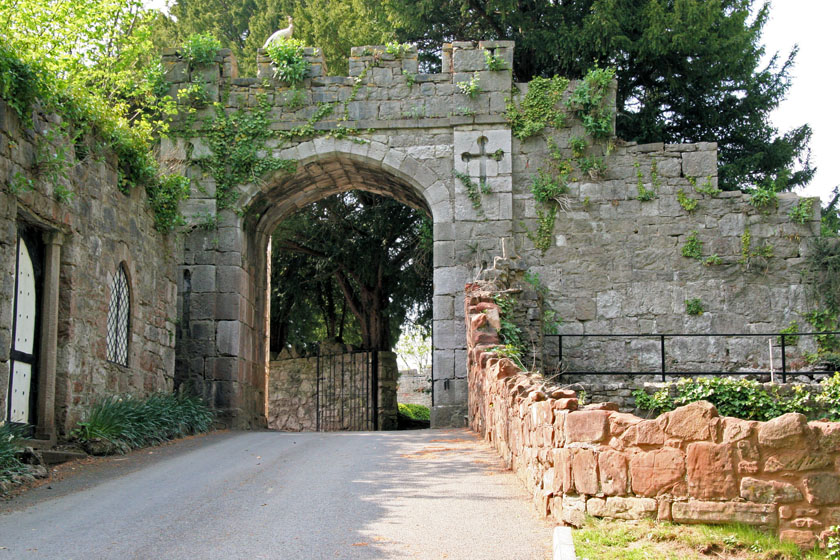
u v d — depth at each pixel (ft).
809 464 19.70
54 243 36.60
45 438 35.99
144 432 42.50
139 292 46.09
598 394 44.06
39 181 34.63
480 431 45.44
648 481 20.97
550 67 79.56
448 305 57.57
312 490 29.07
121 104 50.60
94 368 39.96
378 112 59.77
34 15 47.11
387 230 87.61
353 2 86.79
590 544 19.95
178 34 104.73
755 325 56.80
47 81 34.22
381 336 92.94
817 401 41.55
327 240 89.56
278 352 98.84
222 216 59.41
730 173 78.28
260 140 59.82
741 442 20.22
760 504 19.85
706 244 57.88
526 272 58.03
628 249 58.13
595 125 58.75
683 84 79.41
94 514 25.43
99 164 40.65
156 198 48.24
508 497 27.50
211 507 26.37
